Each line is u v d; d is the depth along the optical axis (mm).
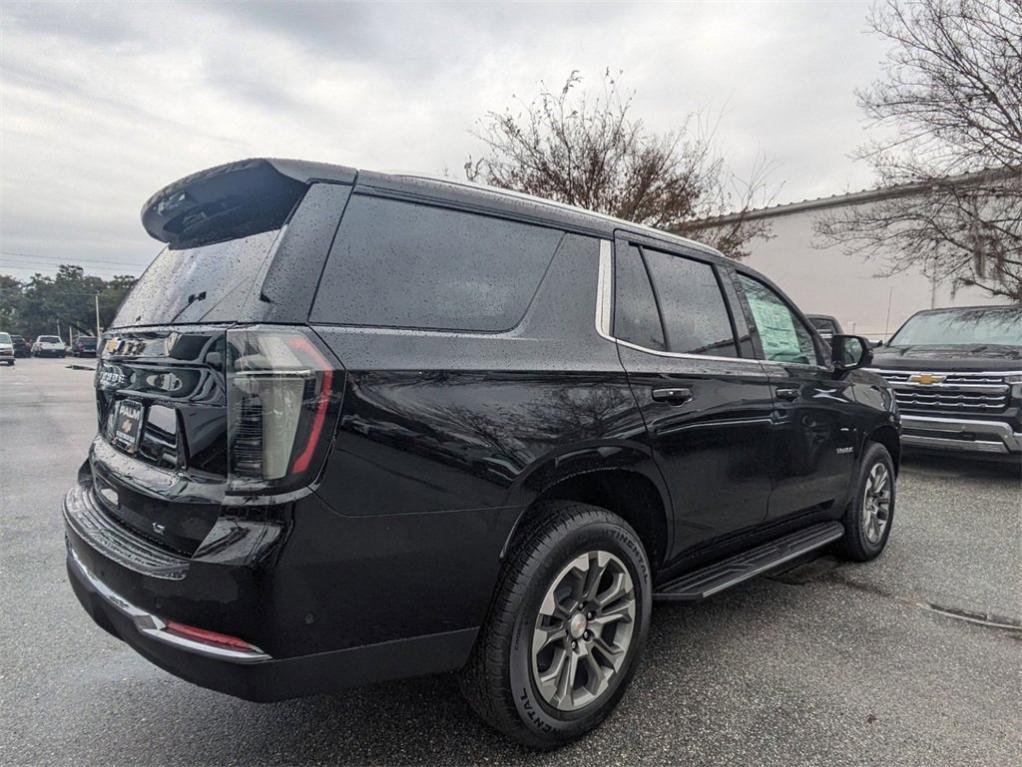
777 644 2939
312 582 1615
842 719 2336
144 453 2018
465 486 1860
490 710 2004
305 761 2082
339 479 1638
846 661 2781
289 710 2375
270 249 1755
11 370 28641
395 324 1832
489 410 1938
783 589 3637
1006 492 6004
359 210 1864
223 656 1578
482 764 2066
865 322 17344
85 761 2074
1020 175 9953
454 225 2068
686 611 3326
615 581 2297
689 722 2307
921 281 16297
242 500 1586
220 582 1568
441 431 1821
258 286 1691
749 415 2930
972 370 6211
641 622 2373
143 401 2051
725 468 2795
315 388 1612
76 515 2248
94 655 2781
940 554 4258
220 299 1816
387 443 1718
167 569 1688
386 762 2076
